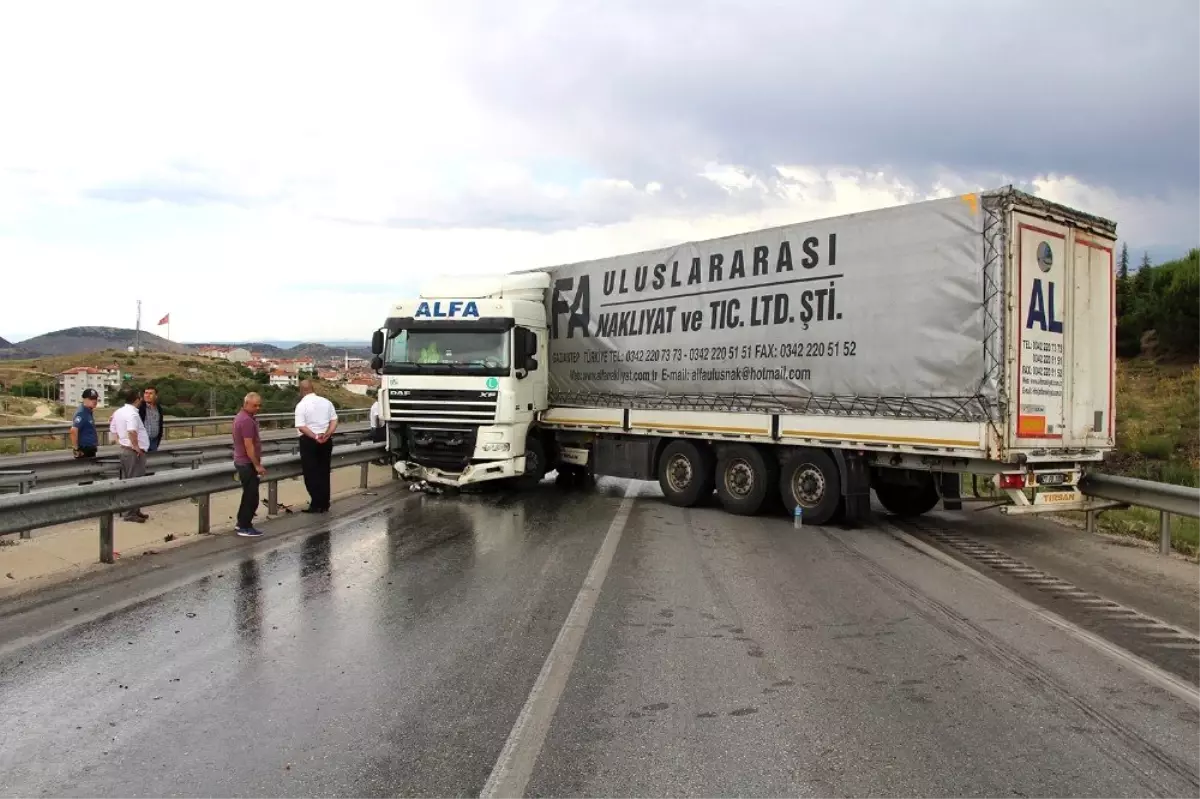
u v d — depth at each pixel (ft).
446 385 47.32
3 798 12.28
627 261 48.65
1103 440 35.83
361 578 26.94
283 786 12.75
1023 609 24.04
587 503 46.19
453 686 17.19
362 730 14.90
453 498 47.96
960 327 33.14
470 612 22.93
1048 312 33.45
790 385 39.55
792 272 39.58
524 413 48.91
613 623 22.00
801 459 39.37
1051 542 35.45
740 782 13.03
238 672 17.87
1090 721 15.70
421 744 14.34
